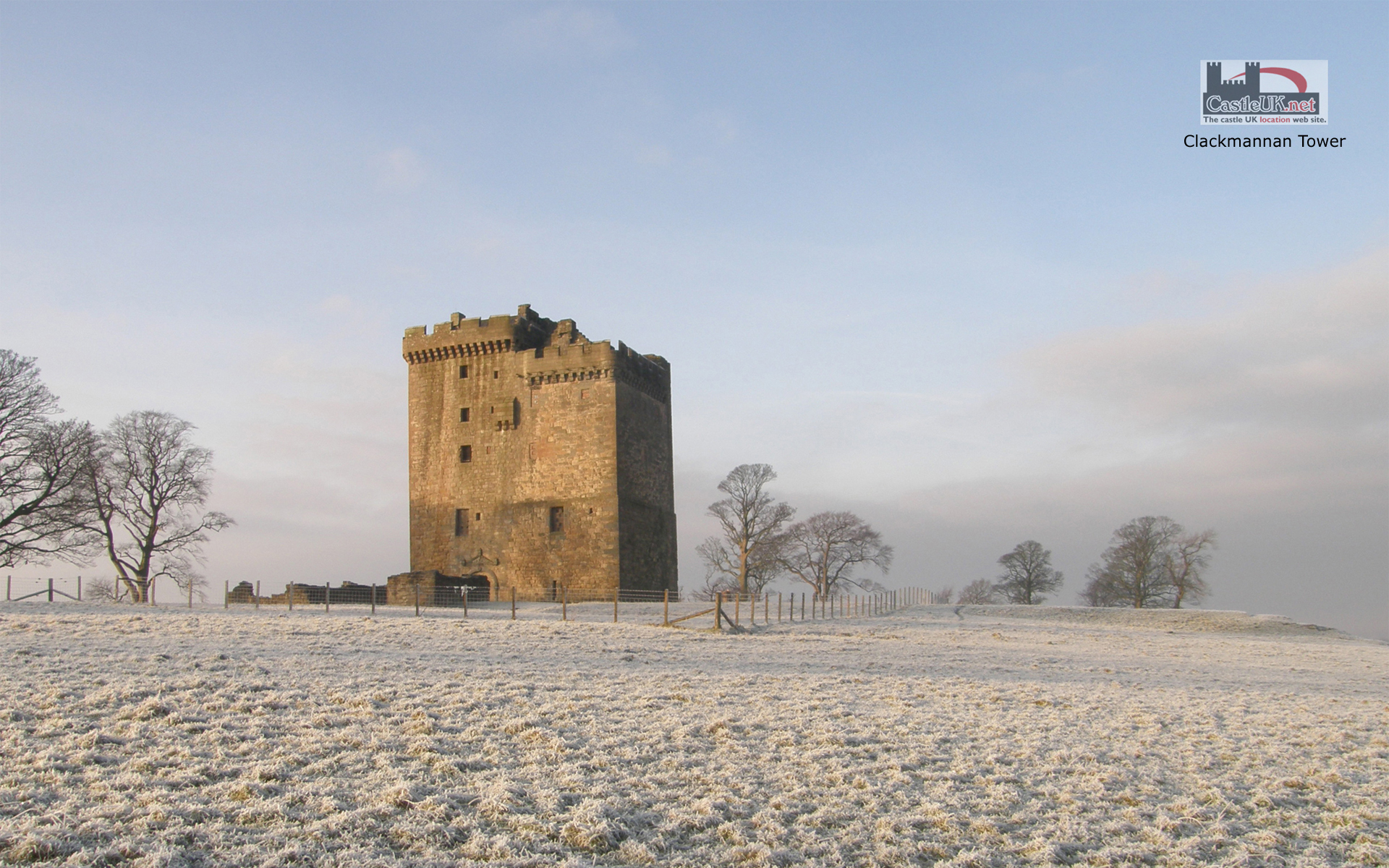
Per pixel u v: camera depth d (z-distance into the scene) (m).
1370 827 13.56
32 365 55.44
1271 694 27.09
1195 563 90.06
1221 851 12.40
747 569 90.12
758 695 21.56
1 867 9.66
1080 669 31.41
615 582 62.44
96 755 13.62
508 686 21.08
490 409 68.00
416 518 69.25
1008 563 107.31
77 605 46.19
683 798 13.23
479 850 10.93
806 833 12.06
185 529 68.88
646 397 69.81
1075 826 12.88
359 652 26.81
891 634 43.12
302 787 12.67
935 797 13.89
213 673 21.12
